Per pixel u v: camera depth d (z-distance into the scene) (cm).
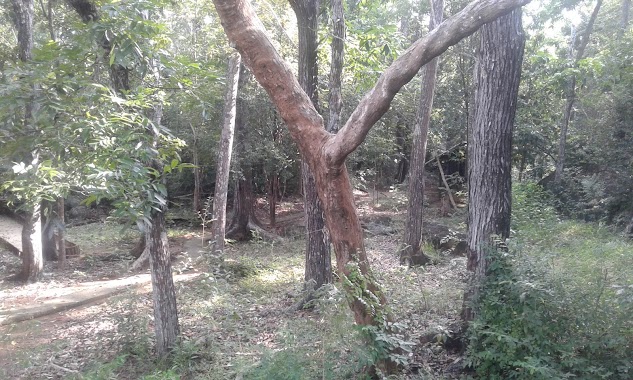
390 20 1435
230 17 547
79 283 1308
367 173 2105
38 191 809
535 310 491
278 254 1567
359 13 1037
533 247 628
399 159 2230
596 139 1670
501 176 585
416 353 595
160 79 722
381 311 502
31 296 1147
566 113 1761
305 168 924
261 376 452
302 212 2348
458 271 797
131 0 618
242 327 791
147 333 747
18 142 598
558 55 1847
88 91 609
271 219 2080
